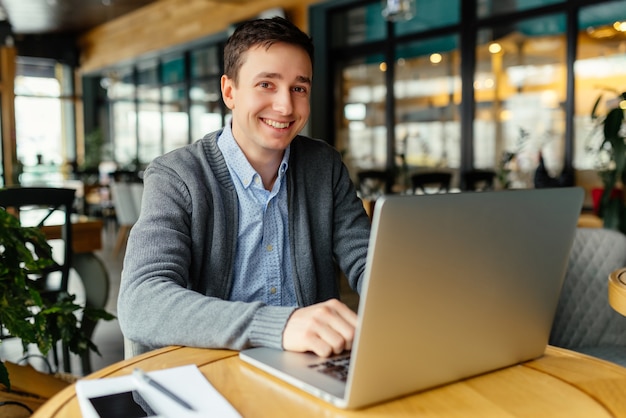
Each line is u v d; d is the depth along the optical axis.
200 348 1.00
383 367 0.76
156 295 1.04
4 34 9.71
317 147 1.49
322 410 0.77
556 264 0.94
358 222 1.48
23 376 1.74
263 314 0.96
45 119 13.67
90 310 1.95
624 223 3.68
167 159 1.31
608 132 3.58
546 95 5.91
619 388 0.86
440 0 6.70
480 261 0.82
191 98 10.78
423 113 7.04
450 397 0.82
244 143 1.30
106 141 13.70
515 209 0.85
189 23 9.59
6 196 2.62
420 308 0.77
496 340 0.89
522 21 6.03
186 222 1.25
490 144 6.44
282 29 1.21
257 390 0.83
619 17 5.32
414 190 5.77
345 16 7.63
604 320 1.97
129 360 0.94
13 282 1.66
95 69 12.99
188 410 0.73
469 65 6.48
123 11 10.86
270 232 1.34
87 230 3.30
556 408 0.79
